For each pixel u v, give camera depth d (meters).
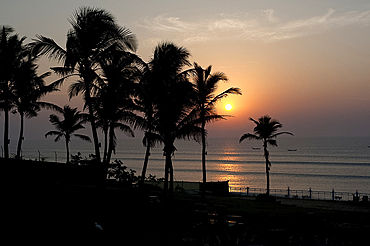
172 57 21.19
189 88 20.77
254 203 30.00
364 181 110.81
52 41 18.30
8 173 23.83
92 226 14.23
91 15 18.86
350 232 16.19
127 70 21.53
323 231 16.36
